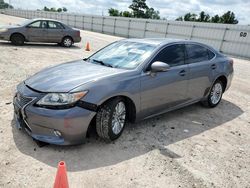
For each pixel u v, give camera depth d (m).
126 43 5.04
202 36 26.50
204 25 26.11
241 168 3.62
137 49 4.66
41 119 3.41
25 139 3.80
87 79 3.68
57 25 14.80
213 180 3.28
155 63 4.16
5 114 4.62
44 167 3.22
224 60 6.08
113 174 3.20
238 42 23.23
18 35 13.72
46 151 3.55
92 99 3.49
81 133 3.49
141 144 3.98
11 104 5.12
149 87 4.22
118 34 38.78
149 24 33.00
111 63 4.47
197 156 3.82
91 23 45.06
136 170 3.32
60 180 2.59
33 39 14.14
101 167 3.31
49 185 2.92
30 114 3.47
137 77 4.05
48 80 3.74
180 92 4.91
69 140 3.46
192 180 3.23
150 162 3.53
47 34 14.48
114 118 3.85
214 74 5.67
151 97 4.32
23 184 2.89
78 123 3.42
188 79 5.00
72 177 3.07
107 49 5.09
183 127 4.81
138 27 35.00
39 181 2.96
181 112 5.62
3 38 13.42
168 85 4.57
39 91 3.52
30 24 13.95
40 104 3.43
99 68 4.19
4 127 4.11
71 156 3.49
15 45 13.80
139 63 4.27
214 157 3.84
